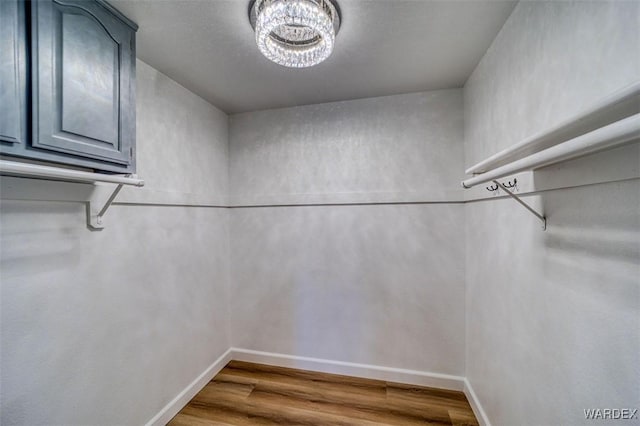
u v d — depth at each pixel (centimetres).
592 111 51
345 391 193
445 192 196
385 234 207
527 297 112
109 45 112
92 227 124
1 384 95
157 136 165
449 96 196
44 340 107
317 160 221
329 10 117
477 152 166
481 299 163
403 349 205
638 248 65
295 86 190
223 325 228
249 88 192
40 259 105
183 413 173
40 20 88
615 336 71
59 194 110
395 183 205
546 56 98
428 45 145
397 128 205
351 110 214
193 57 153
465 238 193
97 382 127
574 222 85
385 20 125
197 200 198
